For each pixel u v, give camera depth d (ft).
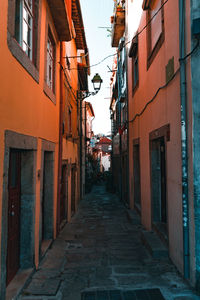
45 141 17.42
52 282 12.78
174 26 14.05
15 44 10.97
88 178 70.74
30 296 11.47
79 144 50.01
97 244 20.06
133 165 31.76
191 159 11.93
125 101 39.34
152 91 20.20
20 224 13.83
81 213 35.83
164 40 16.38
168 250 16.01
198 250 11.46
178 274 13.44
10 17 10.32
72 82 34.76
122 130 40.16
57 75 22.52
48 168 20.49
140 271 14.15
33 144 14.08
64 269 14.84
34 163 14.33
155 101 19.03
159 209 20.90
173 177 14.48
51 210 20.34
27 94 12.99
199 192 11.55
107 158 175.22
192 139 11.79
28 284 12.55
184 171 12.39
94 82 29.43
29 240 13.79
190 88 12.01
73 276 13.79
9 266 12.07
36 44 15.08
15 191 13.10
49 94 18.58
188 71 12.23
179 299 10.87
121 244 19.90
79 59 46.75
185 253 12.34
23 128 12.28
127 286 12.31
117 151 50.03
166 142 15.87
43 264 15.46
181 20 12.67
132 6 32.45
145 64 23.04
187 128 12.38
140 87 25.81
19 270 13.46
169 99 15.20
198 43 11.66
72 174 36.04
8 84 10.16
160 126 17.60
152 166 21.04
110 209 38.99
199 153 11.64
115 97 59.98
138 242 20.39
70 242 20.74
